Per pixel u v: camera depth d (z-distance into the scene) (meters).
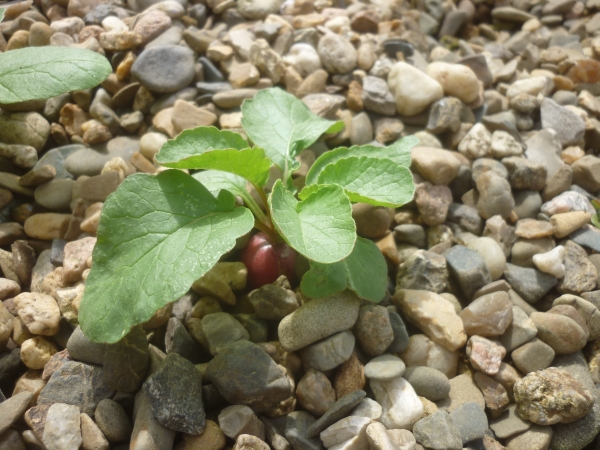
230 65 0.37
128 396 0.23
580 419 0.24
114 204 0.24
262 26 0.39
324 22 0.42
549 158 0.35
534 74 0.42
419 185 0.31
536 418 0.24
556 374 0.24
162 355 0.25
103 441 0.22
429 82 0.35
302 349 0.25
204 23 0.42
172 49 0.35
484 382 0.25
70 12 0.40
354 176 0.27
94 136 0.33
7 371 0.24
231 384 0.22
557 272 0.29
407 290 0.27
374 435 0.22
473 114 0.37
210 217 0.24
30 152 0.31
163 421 0.21
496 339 0.26
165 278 0.22
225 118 0.34
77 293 0.25
